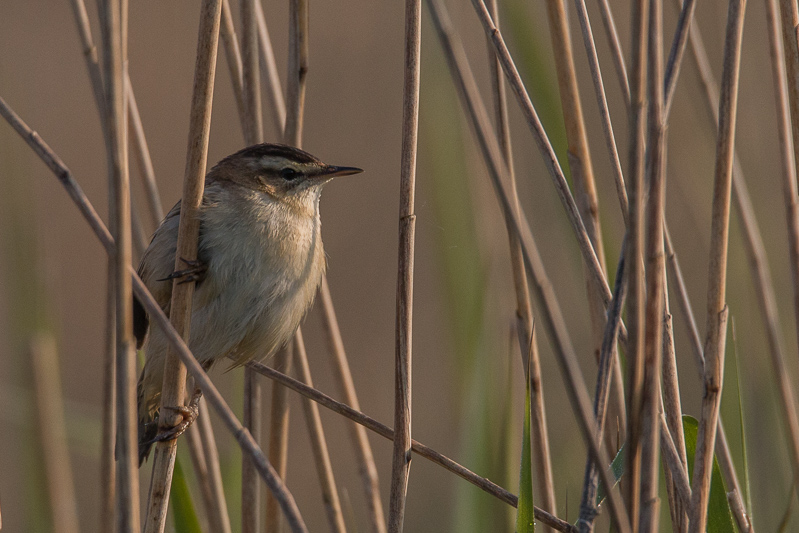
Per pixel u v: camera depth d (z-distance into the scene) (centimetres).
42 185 1448
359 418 669
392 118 1435
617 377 677
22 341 836
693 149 1035
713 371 554
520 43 800
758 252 770
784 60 666
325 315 804
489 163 482
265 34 828
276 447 794
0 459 1177
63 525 771
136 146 805
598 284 604
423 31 945
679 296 665
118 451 502
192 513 697
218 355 742
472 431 785
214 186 741
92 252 1477
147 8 1437
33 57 1444
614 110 1141
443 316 882
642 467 501
